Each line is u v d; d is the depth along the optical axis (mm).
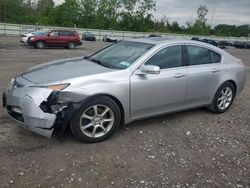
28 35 26844
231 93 6434
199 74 5625
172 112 5488
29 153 4121
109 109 4566
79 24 86625
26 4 96375
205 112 6359
